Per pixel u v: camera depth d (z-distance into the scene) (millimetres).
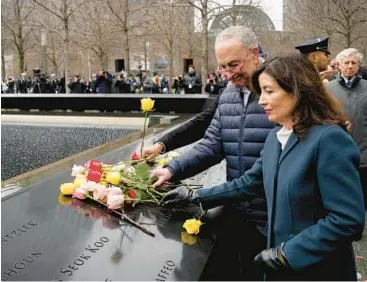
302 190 1573
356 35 23547
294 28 29484
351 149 1516
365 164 3926
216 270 1887
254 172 2033
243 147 2285
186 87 15320
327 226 1495
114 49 34062
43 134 8578
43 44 24453
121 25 21906
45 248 1784
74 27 24156
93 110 10070
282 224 1634
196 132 2732
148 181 2314
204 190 2129
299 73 1579
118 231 1961
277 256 1571
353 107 3906
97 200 2227
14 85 20094
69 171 3041
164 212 2188
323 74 4273
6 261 1678
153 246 1840
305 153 1562
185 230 2004
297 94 1570
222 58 2150
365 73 4742
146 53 32312
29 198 2373
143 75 18203
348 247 1657
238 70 2152
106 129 8234
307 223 1592
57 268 1633
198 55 30750
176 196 2172
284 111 1614
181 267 1698
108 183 2311
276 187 1669
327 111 1590
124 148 3920
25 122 8969
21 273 1596
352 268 1664
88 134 8344
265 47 31703
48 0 20391
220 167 3188
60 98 10195
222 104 2381
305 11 25109
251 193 2057
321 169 1521
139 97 9727
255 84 1751
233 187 2074
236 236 2113
